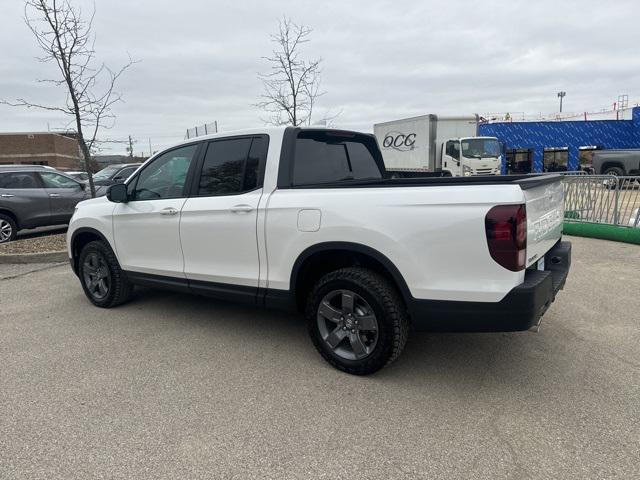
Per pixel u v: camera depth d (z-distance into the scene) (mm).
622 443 2689
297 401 3242
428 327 3279
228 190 4211
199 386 3479
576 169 30688
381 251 3301
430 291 3178
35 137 45062
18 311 5355
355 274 3443
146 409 3164
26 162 45000
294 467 2557
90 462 2621
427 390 3359
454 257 3086
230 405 3203
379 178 5047
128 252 5020
